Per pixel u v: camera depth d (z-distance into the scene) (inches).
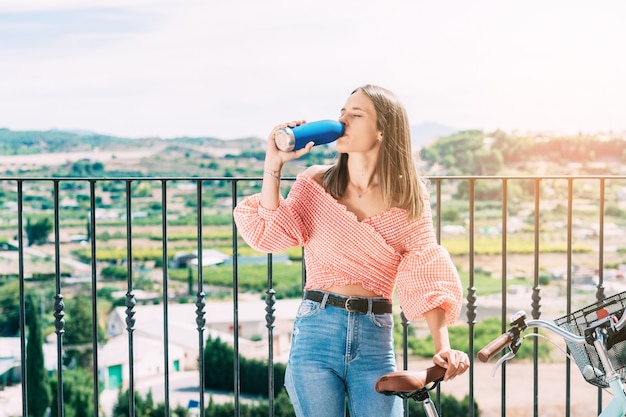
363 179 82.7
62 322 107.0
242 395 800.9
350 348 78.7
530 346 912.9
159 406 819.4
